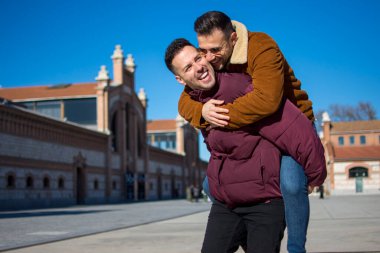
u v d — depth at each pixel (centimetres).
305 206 339
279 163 343
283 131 334
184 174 8788
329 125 7569
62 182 4394
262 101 319
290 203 338
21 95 6056
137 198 6394
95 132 5153
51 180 4194
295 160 343
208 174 372
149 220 1867
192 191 5291
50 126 4203
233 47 341
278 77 321
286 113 336
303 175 342
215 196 366
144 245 961
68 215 2438
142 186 6638
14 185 3631
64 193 4416
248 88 342
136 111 6638
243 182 346
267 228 346
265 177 342
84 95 5800
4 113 3516
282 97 337
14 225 1706
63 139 4453
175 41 357
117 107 5981
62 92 5966
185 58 346
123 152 6006
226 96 346
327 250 788
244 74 347
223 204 369
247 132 341
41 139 4056
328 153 7288
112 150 5672
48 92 6022
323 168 340
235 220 365
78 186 4850
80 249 911
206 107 345
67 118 5828
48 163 4150
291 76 353
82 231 1389
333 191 7094
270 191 344
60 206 4112
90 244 997
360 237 970
